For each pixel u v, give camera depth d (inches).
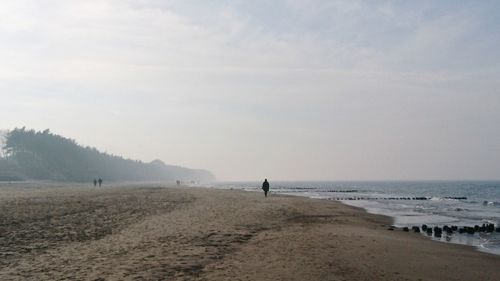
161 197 1684.3
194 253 534.3
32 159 5871.1
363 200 2512.3
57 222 812.6
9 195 1679.4
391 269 485.7
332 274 446.9
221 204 1363.2
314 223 914.7
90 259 493.7
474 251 663.1
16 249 549.0
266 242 627.5
